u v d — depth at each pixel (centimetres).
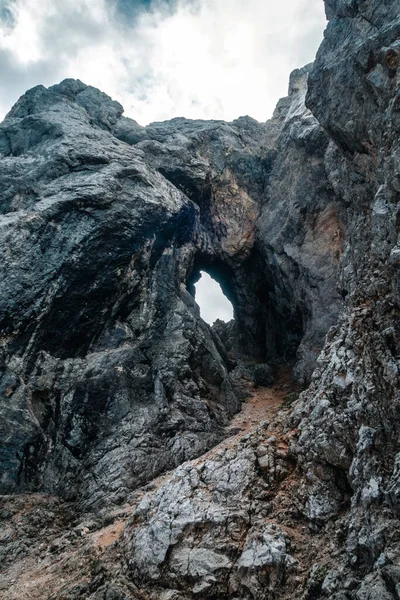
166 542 1080
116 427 1833
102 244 2038
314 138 2322
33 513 1547
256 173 3009
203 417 2008
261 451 1273
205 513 1124
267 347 3050
